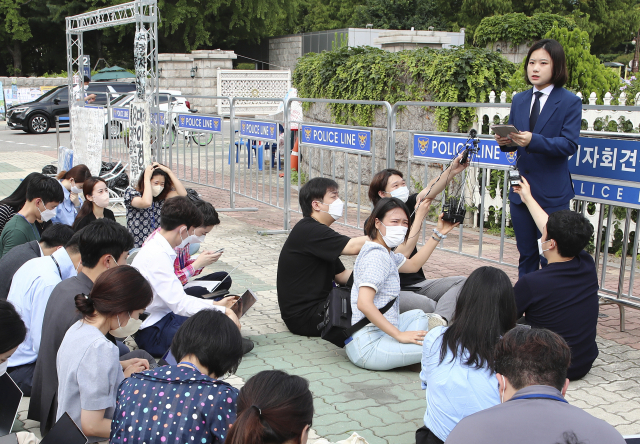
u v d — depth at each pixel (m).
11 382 3.05
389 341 4.11
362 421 3.51
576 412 1.77
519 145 4.41
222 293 4.79
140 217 6.29
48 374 3.25
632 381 4.06
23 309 3.74
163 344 4.29
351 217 9.27
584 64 7.88
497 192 8.20
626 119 6.93
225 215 9.80
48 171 10.59
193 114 10.41
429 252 4.69
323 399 3.78
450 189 8.18
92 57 41.50
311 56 12.71
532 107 4.60
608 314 5.47
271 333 4.96
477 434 1.77
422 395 3.86
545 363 1.88
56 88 24.88
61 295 3.29
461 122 8.65
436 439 2.85
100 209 5.77
